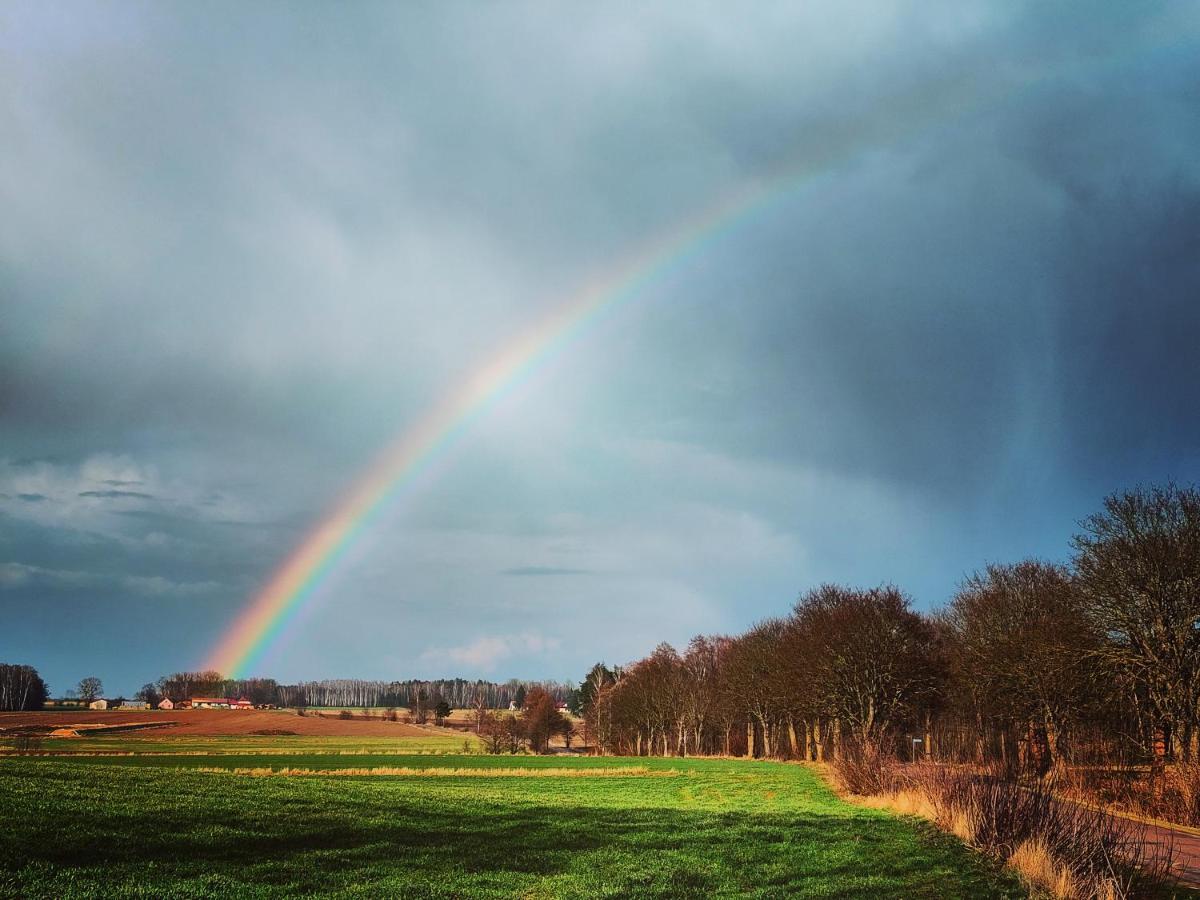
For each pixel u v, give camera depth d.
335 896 14.37
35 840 16.72
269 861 16.80
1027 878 17.36
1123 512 47.91
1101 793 30.83
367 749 114.56
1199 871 19.45
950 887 16.69
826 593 84.75
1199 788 29.73
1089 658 47.91
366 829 21.11
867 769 40.75
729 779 57.88
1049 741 53.09
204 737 142.38
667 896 15.46
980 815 21.64
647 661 127.94
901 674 71.56
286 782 32.50
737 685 99.62
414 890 15.13
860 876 17.64
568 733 153.00
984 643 63.72
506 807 28.25
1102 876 16.08
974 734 50.41
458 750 117.75
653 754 128.12
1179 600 45.25
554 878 16.75
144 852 16.81
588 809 28.62
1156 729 44.59
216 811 21.83
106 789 24.59
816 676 74.38
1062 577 64.06
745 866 18.59
